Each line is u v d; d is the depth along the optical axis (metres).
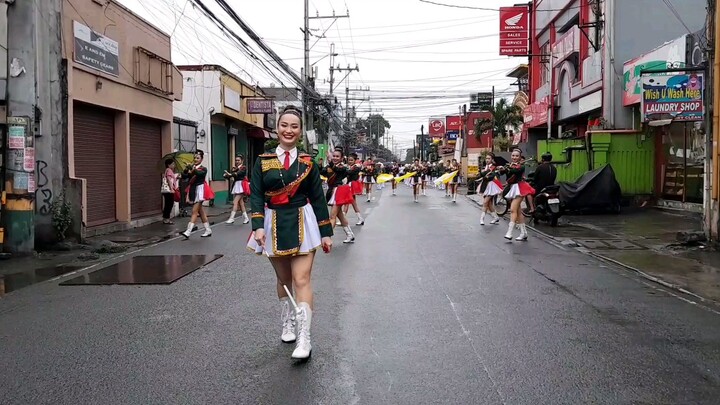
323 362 5.32
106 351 5.61
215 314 6.93
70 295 7.92
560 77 27.55
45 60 11.80
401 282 8.70
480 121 46.00
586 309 7.19
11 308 7.25
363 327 6.39
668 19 21.06
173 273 9.35
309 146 36.12
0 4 11.08
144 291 8.14
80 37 13.45
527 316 6.86
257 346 5.76
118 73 15.41
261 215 5.40
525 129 33.25
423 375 5.02
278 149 5.50
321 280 8.80
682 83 15.21
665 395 4.61
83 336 6.08
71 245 11.85
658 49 18.12
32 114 11.05
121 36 15.63
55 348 5.71
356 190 16.27
